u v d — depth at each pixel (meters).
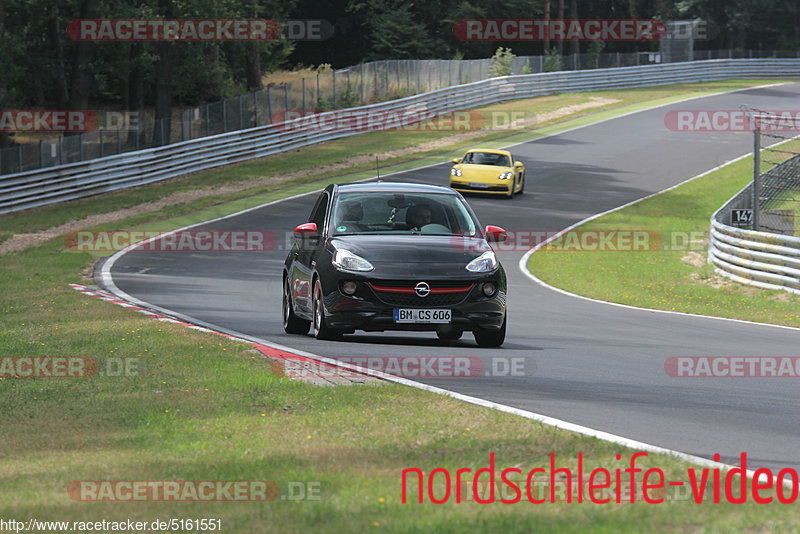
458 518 18.23
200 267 85.19
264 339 44.78
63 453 25.06
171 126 153.12
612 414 29.69
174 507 19.62
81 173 136.00
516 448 24.20
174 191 138.25
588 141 185.38
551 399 31.92
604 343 48.25
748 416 30.20
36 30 194.50
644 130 198.38
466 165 131.00
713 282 88.06
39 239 107.50
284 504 19.52
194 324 51.72
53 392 33.09
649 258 99.81
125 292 69.06
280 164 158.62
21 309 58.31
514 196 133.38
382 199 45.88
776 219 106.00
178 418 28.42
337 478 21.36
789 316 67.44
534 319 59.66
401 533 17.42
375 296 41.09
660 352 45.34
